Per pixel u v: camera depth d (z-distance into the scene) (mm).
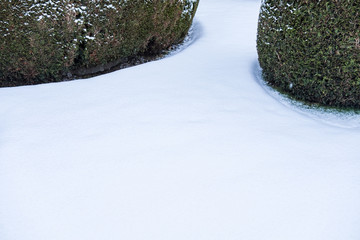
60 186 2396
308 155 2779
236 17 8609
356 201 2238
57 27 4418
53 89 4125
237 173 2535
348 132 3203
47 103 3713
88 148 2850
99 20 4746
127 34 5273
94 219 2113
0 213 2154
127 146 2879
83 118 3367
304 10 3568
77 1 4449
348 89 3672
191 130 3141
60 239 1968
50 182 2436
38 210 2182
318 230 2008
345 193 2318
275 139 3023
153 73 4684
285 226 2043
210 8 9891
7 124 3234
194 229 2033
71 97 3883
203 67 4949
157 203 2240
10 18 4156
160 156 2734
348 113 3730
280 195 2303
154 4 5465
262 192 2332
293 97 4156
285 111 3688
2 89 4121
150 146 2879
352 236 1965
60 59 4664
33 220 2104
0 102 3711
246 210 2174
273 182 2434
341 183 2422
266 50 4270
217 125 3252
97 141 2953
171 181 2447
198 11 9500
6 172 2531
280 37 3945
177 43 6895
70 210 2182
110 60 5336
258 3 10477
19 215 2141
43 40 4379
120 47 5289
